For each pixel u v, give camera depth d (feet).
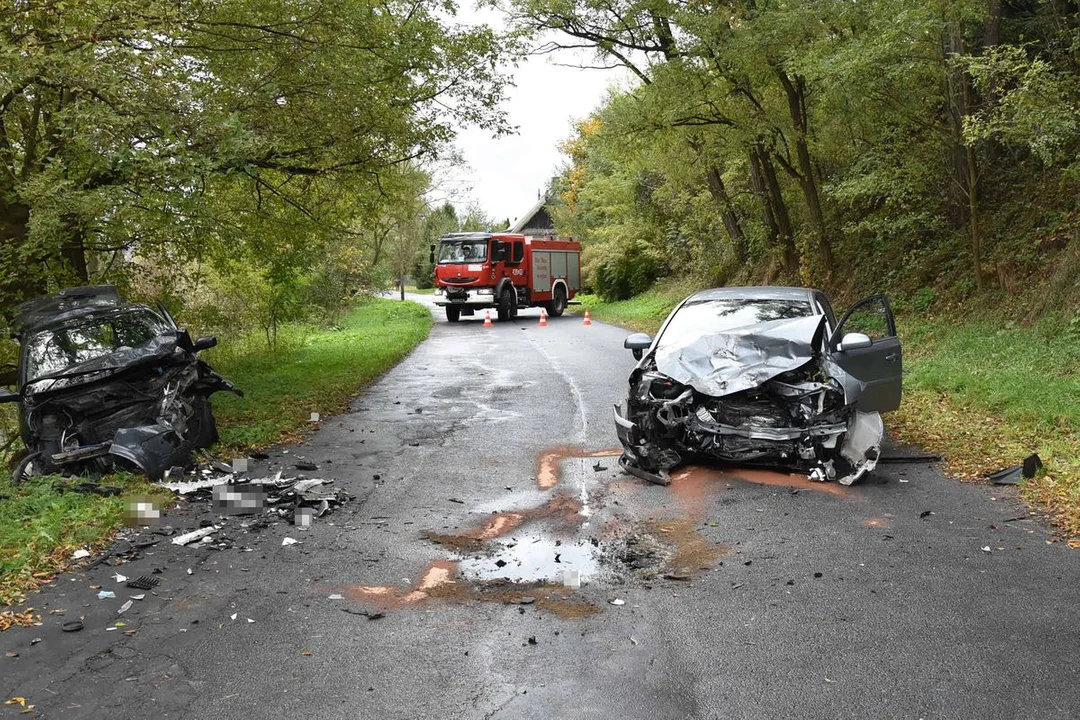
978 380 33.45
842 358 23.72
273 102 42.60
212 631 14.74
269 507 22.80
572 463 26.96
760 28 51.85
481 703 12.03
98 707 12.14
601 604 15.57
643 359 26.66
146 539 20.22
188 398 29.43
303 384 46.26
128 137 34.81
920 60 41.60
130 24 32.45
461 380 48.75
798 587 16.03
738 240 87.30
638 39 61.16
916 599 15.24
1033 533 18.66
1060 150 40.75
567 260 117.39
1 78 32.12
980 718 11.30
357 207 57.21
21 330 31.73
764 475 24.20
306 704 12.13
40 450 26.78
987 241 48.65
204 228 39.09
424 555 18.67
